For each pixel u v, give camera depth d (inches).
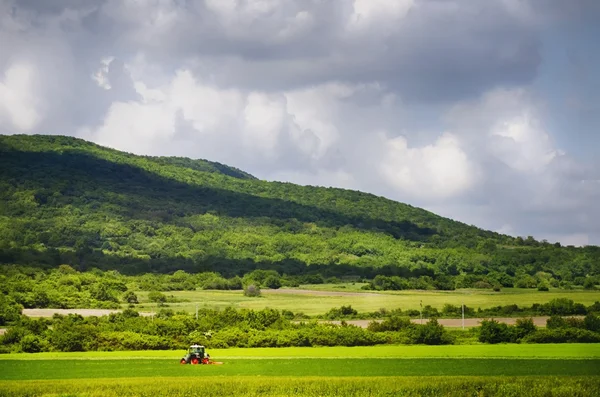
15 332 5816.9
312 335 6077.8
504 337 6028.5
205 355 4800.7
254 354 5359.3
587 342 6048.2
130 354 5497.1
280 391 3609.7
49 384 3777.1
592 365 4537.4
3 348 5644.7
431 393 3597.4
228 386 3695.9
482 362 4699.8
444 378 3937.0
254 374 4234.7
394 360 4859.7
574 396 3513.8
